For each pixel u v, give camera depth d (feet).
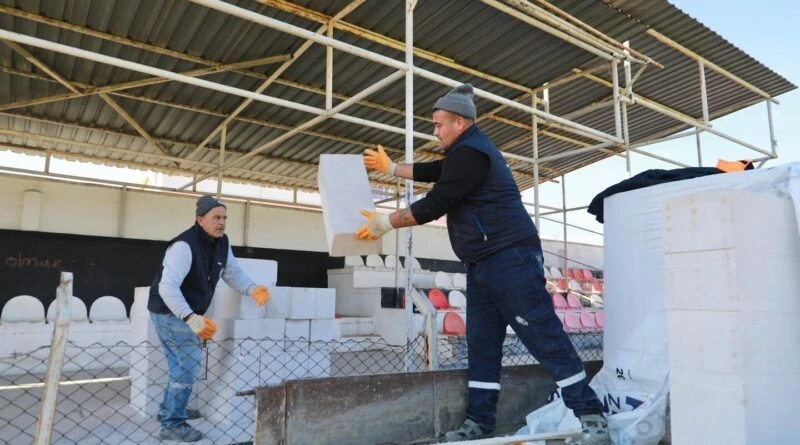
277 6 16.39
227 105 24.48
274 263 15.67
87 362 21.89
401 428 9.33
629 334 9.76
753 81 24.85
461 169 8.34
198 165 32.01
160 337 11.35
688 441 6.64
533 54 20.61
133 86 21.38
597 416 8.16
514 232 8.55
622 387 9.73
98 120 25.59
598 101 25.88
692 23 19.53
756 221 6.63
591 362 11.52
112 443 10.75
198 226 11.55
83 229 30.55
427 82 22.62
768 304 6.57
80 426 12.01
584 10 18.13
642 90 25.31
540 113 16.11
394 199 34.78
